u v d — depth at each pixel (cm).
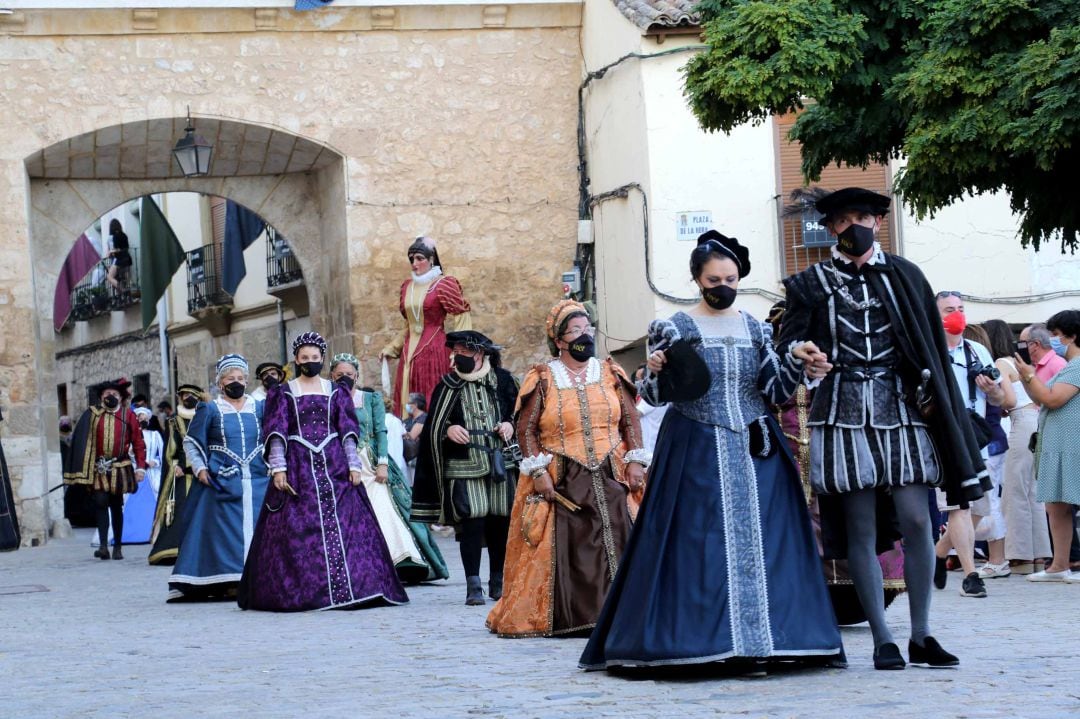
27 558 1775
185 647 826
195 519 1168
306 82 2102
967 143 1238
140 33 2056
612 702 555
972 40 1252
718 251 631
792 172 1959
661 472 619
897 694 550
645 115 1934
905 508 618
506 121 2147
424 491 1021
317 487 1061
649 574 607
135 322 3431
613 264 2067
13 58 2030
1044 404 1081
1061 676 589
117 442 1753
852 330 615
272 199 2244
